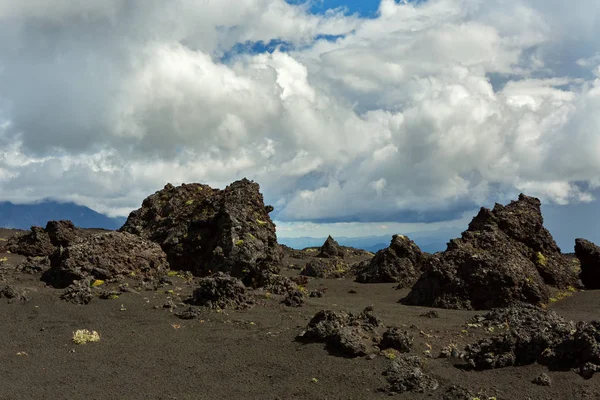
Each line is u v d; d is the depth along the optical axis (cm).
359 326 2430
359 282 5338
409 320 2933
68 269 3578
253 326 2761
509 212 4441
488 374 2039
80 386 2011
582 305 3522
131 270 3869
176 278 3988
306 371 2095
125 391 1969
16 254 5116
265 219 4600
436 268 3812
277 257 4325
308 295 4066
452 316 3152
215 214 4450
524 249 4244
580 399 1806
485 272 3684
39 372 2141
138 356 2330
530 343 2136
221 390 1972
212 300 3177
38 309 2994
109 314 2959
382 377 2009
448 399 1844
